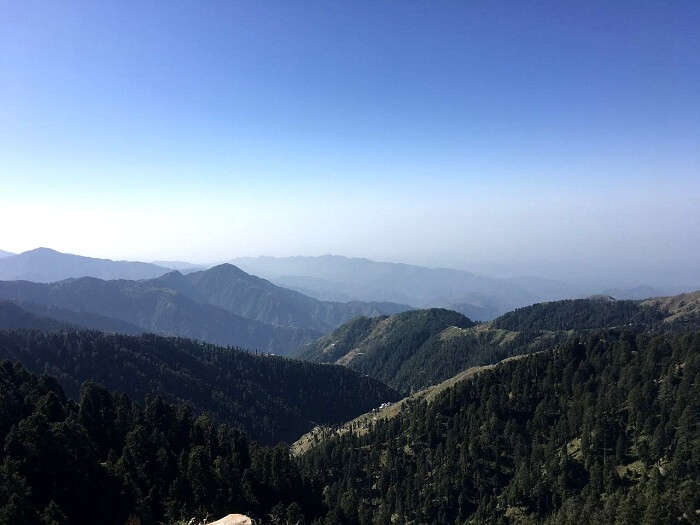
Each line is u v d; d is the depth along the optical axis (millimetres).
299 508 109625
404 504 176375
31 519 71875
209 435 132750
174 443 121938
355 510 132625
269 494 116562
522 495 164250
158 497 95062
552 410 199000
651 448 149750
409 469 197375
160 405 134750
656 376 181750
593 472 151500
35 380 129125
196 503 96375
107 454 108500
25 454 85375
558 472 163500
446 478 181875
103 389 132375
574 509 141375
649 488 128875
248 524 73688
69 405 124562
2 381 120438
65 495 83688
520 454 184375
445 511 172375
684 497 117688
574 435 180375
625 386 183375
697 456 132625
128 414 127938
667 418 159125
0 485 75000
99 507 86062
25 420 91938
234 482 108438
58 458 88062
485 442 193750
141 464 102250
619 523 119438
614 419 170875
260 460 126062
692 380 164750
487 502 169875
